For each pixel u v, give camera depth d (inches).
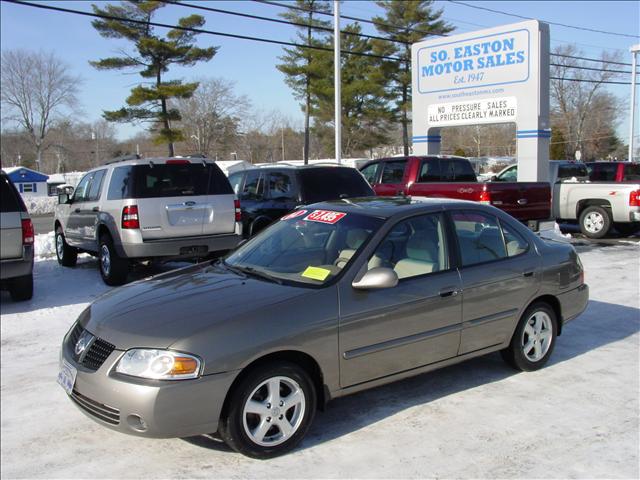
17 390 204.1
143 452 159.3
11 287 324.5
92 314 169.2
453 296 189.0
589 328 274.5
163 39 1620.3
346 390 168.9
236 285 173.8
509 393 197.2
